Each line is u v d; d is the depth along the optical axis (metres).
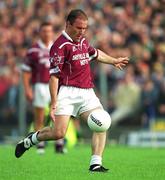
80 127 54.78
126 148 47.56
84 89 24.72
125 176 23.31
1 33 72.25
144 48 61.97
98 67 55.66
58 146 38.78
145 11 66.88
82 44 24.75
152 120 55.31
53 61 24.30
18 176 23.61
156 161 31.25
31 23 71.62
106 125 23.81
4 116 56.78
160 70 58.16
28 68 40.97
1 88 57.38
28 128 55.31
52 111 24.17
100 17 67.38
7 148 44.16
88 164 29.39
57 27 68.56
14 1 77.12
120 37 63.97
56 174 24.25
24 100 55.50
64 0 72.94
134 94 55.84
